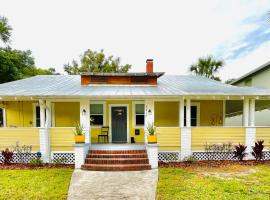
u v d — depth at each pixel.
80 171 9.26
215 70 25.61
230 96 11.26
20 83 14.13
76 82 14.74
